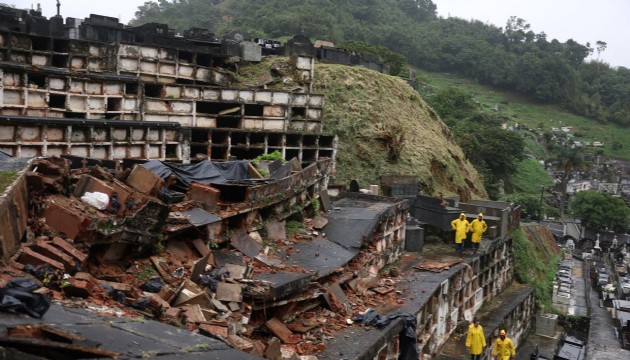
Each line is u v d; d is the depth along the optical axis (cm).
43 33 4956
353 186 3997
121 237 1631
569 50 19725
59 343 801
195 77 4678
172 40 5094
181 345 1020
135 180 1964
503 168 8606
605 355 4256
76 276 1366
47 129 2720
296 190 2691
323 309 2153
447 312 2927
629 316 5084
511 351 2927
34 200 1548
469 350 2773
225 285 1808
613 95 18188
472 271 3297
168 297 1570
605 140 15425
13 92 3031
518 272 4566
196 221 2002
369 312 2159
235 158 3788
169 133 3247
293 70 5481
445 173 5709
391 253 3073
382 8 18150
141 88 3616
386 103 5816
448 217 3622
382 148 5297
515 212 4612
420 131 5938
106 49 4131
